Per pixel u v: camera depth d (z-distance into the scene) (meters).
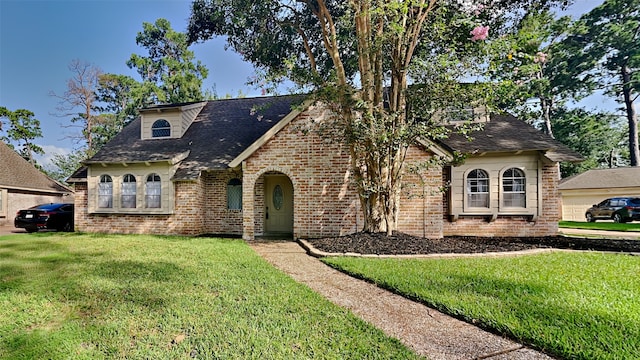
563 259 6.64
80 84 29.77
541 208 10.67
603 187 22.41
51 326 3.42
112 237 11.03
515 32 10.14
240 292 4.50
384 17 8.34
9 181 18.67
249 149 10.71
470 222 11.00
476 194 10.98
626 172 23.17
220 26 11.52
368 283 5.18
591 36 25.42
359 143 8.79
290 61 8.73
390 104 8.97
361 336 3.13
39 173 22.02
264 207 12.59
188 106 14.59
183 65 33.84
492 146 10.68
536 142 10.77
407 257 6.94
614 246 8.40
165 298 4.23
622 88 26.67
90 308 3.92
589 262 6.33
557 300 4.05
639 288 4.55
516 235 10.78
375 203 9.12
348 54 11.62
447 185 10.16
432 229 9.91
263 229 12.44
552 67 26.44
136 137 14.53
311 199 10.49
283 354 2.76
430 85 8.30
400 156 9.16
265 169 10.74
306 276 5.66
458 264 6.18
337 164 10.40
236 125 14.34
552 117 30.19
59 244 9.22
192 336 3.10
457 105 8.46
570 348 2.85
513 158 10.76
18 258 7.05
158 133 14.35
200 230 12.25
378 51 8.77
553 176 10.76
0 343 3.01
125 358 2.72
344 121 8.89
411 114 8.77
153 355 2.75
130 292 4.51
